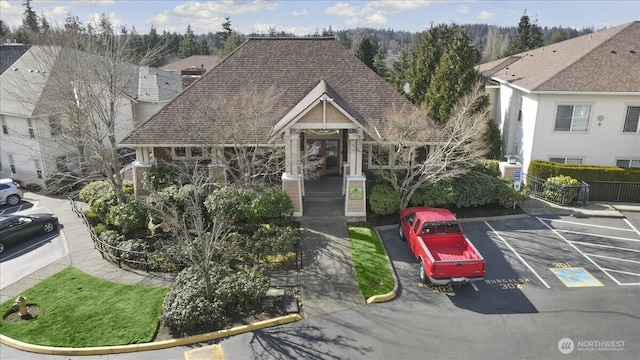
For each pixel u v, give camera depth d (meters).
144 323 14.38
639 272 17.12
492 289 16.12
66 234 22.48
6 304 15.82
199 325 14.18
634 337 13.36
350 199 21.56
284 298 15.56
